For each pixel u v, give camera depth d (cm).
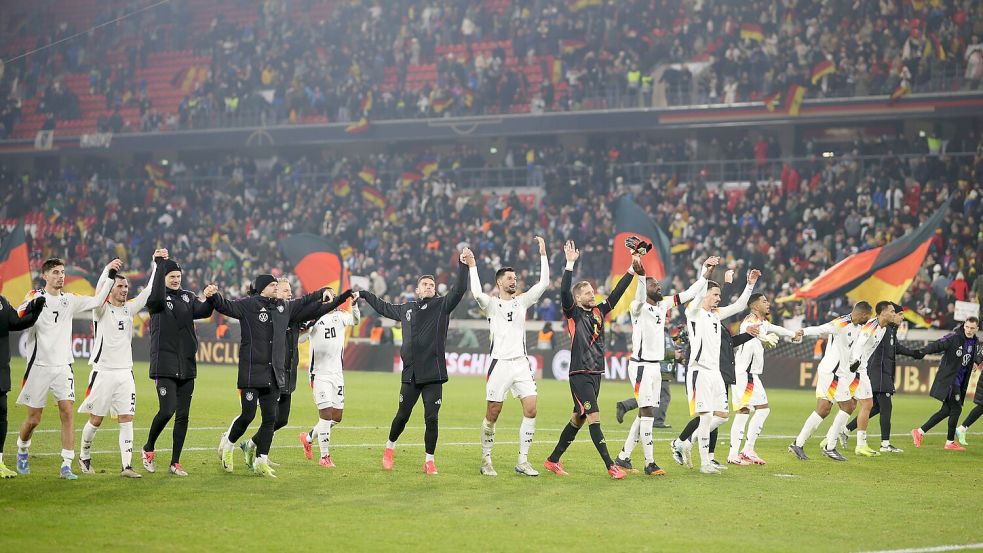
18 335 3578
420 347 1123
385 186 4244
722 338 1245
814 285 2762
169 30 4956
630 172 3878
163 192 4500
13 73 4975
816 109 3662
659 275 2986
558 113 3994
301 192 4262
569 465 1230
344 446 1366
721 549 783
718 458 1359
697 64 3981
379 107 4250
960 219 3147
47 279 1039
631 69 4025
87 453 1074
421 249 3709
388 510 909
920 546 807
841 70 3694
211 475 1083
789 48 3825
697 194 3681
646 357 1175
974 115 3516
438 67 4281
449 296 1124
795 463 1312
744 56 3819
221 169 4519
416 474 1127
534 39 4331
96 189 4547
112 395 1060
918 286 2914
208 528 812
